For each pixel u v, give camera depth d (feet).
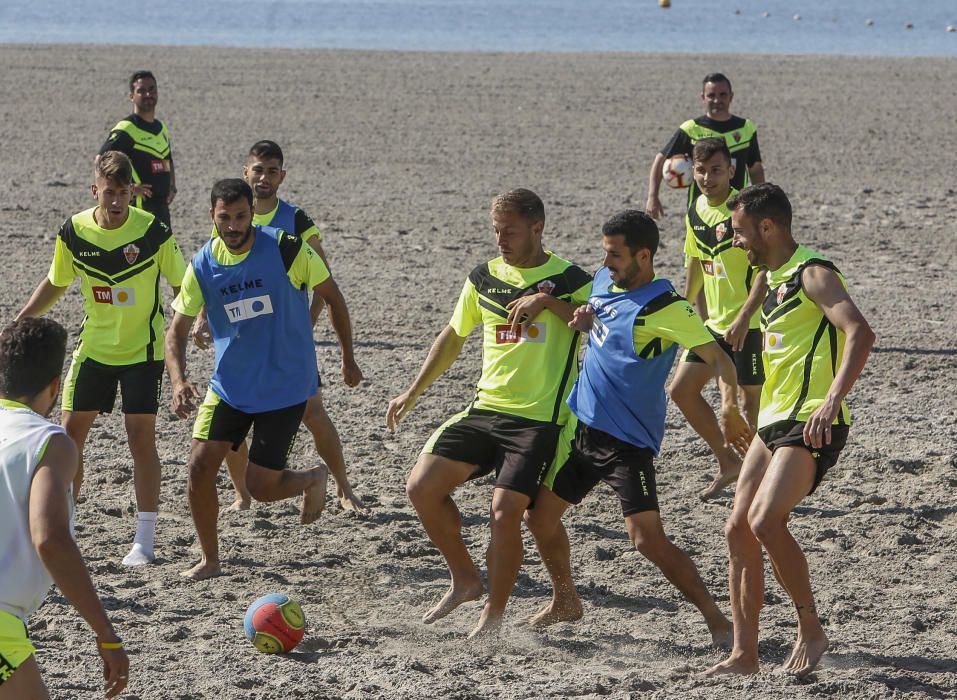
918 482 106.73
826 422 65.46
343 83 380.78
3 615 50.62
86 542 92.43
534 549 93.04
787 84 399.03
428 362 81.25
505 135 301.43
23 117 312.50
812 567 89.25
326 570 88.48
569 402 76.02
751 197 69.05
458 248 196.34
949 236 209.97
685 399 101.76
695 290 108.58
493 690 68.59
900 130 320.70
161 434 117.80
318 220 213.46
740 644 71.36
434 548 93.04
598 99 358.02
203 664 71.36
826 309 67.05
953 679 70.69
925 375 137.08
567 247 195.72
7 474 50.70
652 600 84.23
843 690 68.49
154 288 90.38
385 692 67.87
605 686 69.10
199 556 91.04
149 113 139.64
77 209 218.18
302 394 85.71
